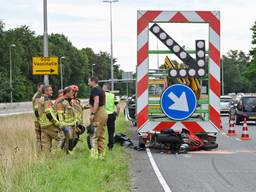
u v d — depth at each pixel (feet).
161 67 150.00
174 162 115.24
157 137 132.87
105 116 113.50
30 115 290.35
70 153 115.75
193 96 132.77
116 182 86.33
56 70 178.81
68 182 79.51
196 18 131.34
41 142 116.78
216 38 132.05
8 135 153.69
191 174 98.63
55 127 115.85
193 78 136.56
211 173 99.91
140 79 133.59
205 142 139.03
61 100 118.42
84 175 87.51
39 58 178.60
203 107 134.82
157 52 132.57
